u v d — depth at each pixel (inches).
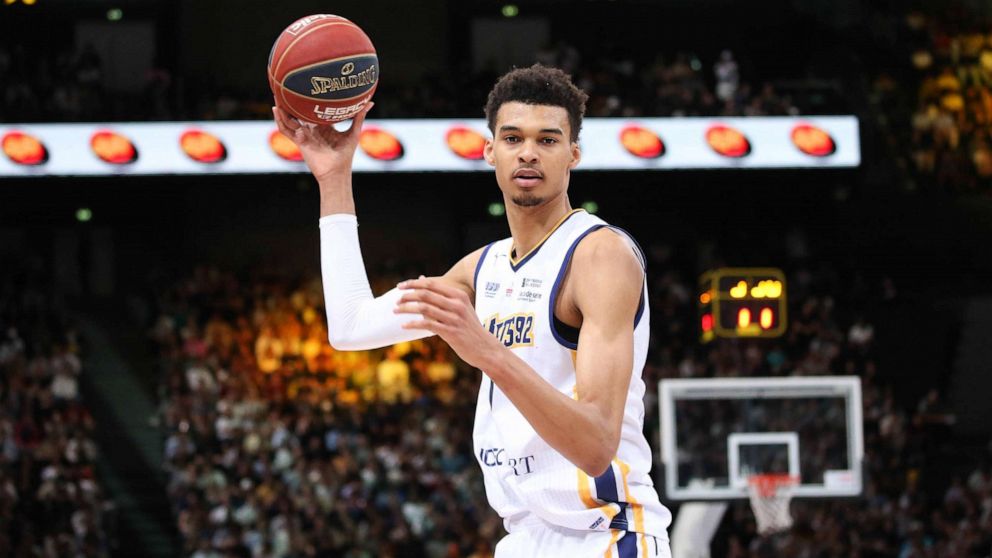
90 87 966.4
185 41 1105.4
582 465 127.0
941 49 1062.4
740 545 764.6
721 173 994.7
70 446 846.5
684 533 498.0
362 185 1047.0
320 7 1120.8
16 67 964.0
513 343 146.6
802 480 490.3
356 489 786.2
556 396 123.8
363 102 167.8
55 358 925.8
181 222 1085.8
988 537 789.2
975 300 1040.8
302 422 850.8
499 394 149.0
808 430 494.3
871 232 1061.1
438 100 965.8
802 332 975.6
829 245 1075.9
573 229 145.6
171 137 818.8
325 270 164.9
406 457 823.7
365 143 820.6
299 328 978.1
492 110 148.1
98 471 891.4
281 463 815.7
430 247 1112.2
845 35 1075.3
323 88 163.3
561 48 1065.5
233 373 926.4
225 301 1002.7
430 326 124.0
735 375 919.7
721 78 975.0
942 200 1045.2
